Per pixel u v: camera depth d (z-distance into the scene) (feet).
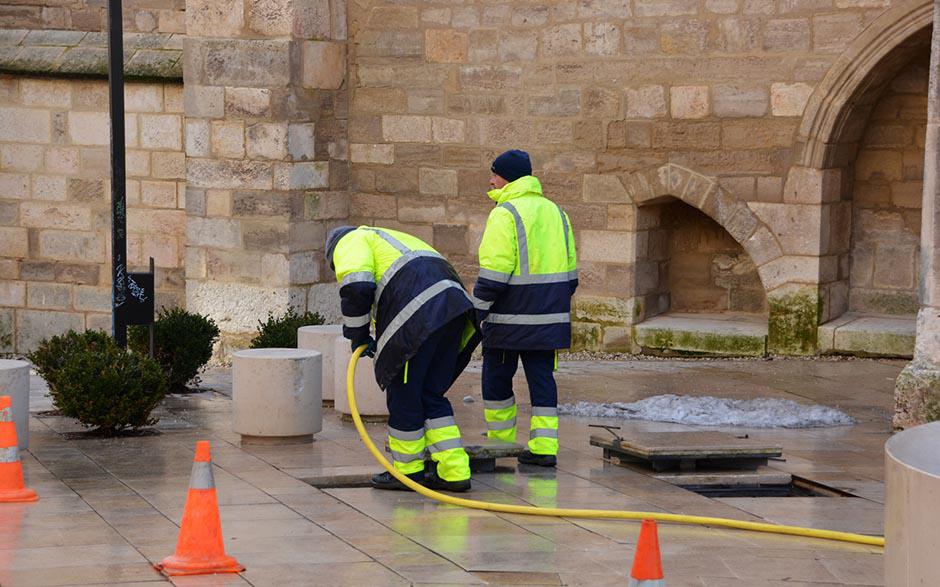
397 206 59.06
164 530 26.11
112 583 22.58
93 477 30.99
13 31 66.13
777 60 51.37
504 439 33.40
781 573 23.89
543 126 55.83
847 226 53.21
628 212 54.54
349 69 59.41
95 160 64.64
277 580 22.90
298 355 35.17
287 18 56.70
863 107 51.65
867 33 49.60
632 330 54.85
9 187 66.28
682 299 57.11
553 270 31.91
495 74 56.49
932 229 37.55
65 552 24.48
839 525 27.58
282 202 57.26
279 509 28.07
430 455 30.32
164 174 62.69
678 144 53.36
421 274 29.30
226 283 58.65
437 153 57.98
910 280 52.80
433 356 29.81
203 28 57.98
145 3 63.93
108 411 35.83
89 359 36.09
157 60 62.23
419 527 26.76
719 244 56.18
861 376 47.67
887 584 18.34
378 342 29.55
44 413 40.01
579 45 54.80
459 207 57.77
